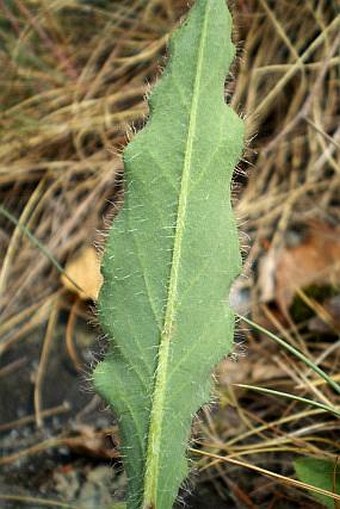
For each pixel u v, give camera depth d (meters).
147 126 0.19
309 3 0.39
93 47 0.41
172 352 0.19
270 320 0.32
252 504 0.26
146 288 0.19
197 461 0.27
